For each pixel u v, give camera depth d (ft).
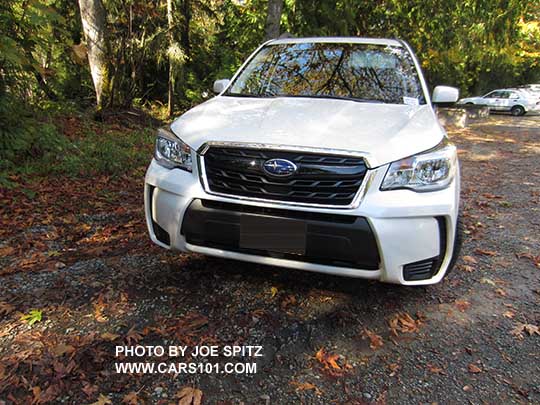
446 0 38.88
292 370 6.42
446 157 7.30
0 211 12.20
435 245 7.14
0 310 7.47
